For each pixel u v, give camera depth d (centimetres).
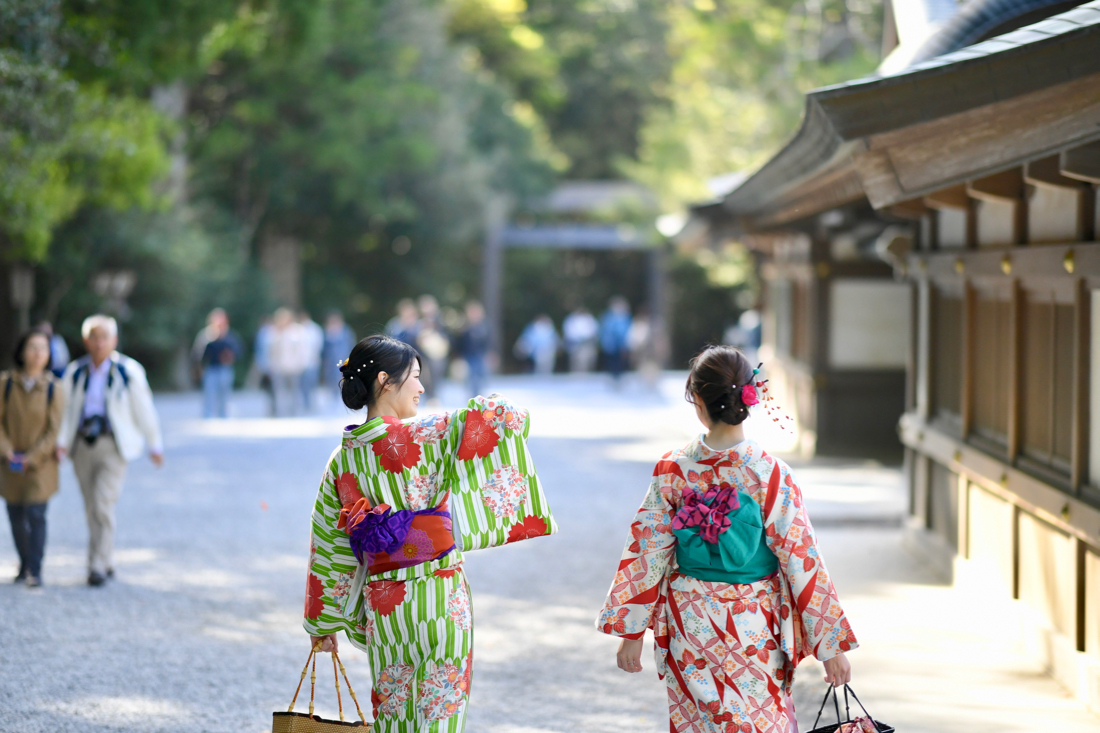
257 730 601
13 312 2220
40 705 635
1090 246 623
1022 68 580
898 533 1184
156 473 1594
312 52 3231
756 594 412
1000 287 829
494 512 441
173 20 1830
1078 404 657
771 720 408
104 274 2939
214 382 2388
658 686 689
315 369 2608
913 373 1108
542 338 4256
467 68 4425
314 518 448
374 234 4391
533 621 845
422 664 432
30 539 915
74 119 1603
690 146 3169
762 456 416
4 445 901
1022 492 740
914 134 623
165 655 739
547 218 5059
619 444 2008
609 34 5584
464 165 4184
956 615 835
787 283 2102
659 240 4175
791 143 818
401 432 439
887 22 1345
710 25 2641
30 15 1441
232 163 3766
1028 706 629
